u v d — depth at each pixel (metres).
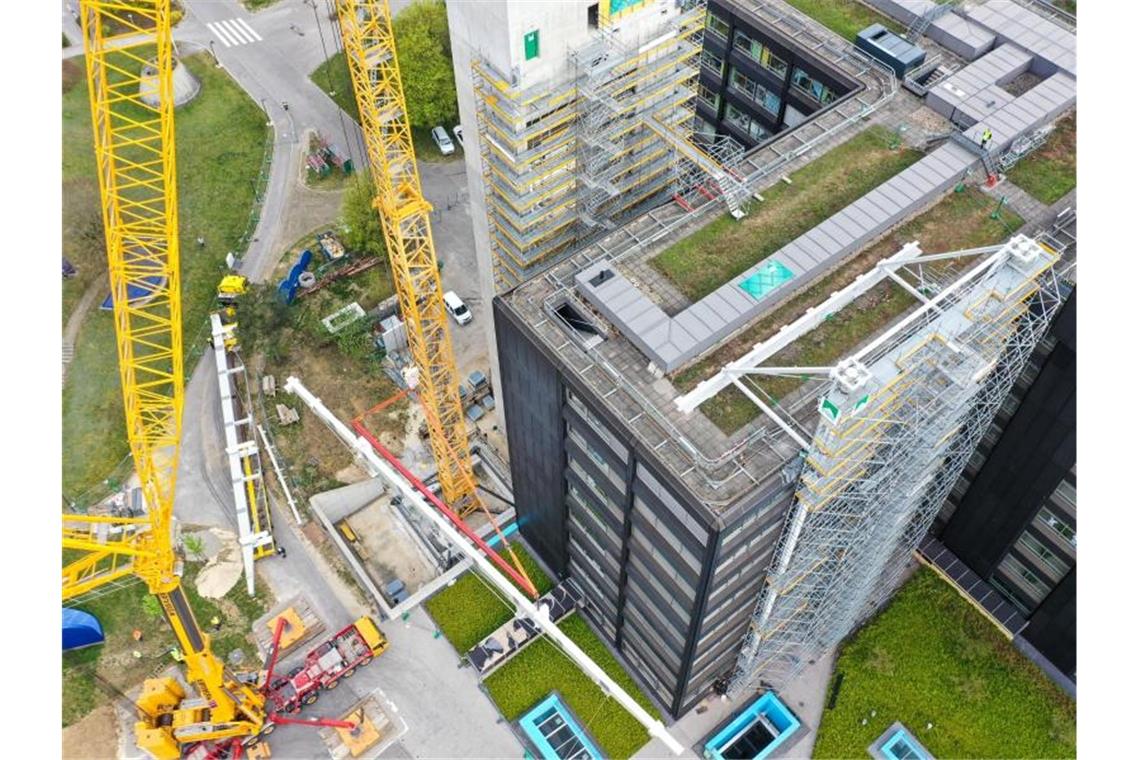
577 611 91.00
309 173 131.38
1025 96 77.50
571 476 73.00
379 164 73.75
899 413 59.84
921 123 78.75
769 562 66.62
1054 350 67.88
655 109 76.50
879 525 69.50
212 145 134.38
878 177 74.25
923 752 79.88
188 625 73.38
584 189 77.12
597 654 88.00
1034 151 75.94
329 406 106.69
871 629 87.12
